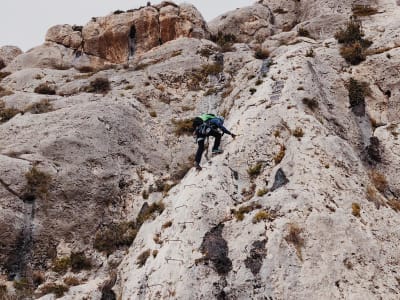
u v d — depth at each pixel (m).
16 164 20.00
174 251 16.11
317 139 18.61
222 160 19.06
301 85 21.73
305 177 17.06
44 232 18.97
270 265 14.61
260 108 21.14
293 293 13.93
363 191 17.36
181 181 20.64
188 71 29.58
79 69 36.50
